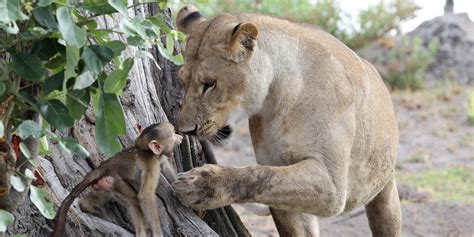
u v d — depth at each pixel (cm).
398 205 1344
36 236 973
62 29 716
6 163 802
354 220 1859
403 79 3300
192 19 1138
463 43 3475
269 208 1208
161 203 1027
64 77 759
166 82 1212
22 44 775
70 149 790
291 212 1185
